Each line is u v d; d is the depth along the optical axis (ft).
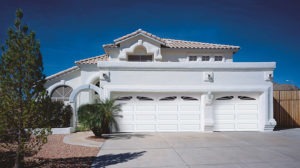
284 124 58.49
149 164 25.61
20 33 21.42
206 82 48.88
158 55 60.85
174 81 48.42
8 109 20.26
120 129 48.08
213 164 25.57
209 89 48.52
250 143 36.88
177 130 48.85
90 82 62.49
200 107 49.47
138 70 48.16
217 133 46.93
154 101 48.91
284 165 25.26
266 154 29.86
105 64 47.73
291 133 47.37
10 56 20.52
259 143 36.91
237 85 49.37
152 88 47.93
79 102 62.03
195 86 48.49
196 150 32.04
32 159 27.50
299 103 59.52
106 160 27.22
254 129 50.16
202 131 48.80
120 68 47.83
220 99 49.96
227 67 49.21
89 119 41.06
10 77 20.75
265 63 49.88
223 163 25.93
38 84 22.20
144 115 48.60
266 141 38.58
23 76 21.16
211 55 64.90
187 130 48.96
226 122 49.67
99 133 42.39
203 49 63.67
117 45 61.36
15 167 22.71
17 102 20.81
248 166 24.90
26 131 21.85
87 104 43.19
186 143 36.76
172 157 28.43
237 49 64.34
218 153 30.35
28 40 21.34
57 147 34.30
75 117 51.47
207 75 48.44
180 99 49.32
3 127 20.22
